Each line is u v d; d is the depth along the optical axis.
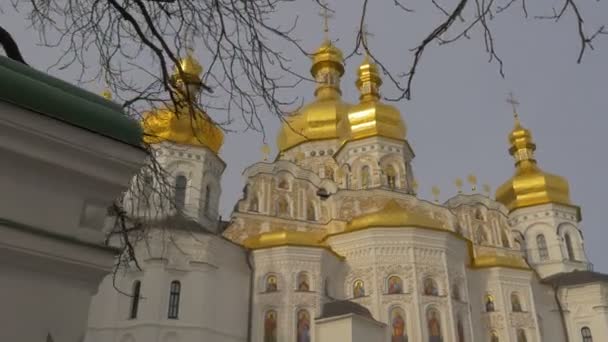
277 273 44.41
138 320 38.41
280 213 53.91
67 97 4.38
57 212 4.23
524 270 51.38
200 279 40.62
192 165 49.97
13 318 3.88
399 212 47.72
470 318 46.03
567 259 65.31
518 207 69.19
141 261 40.06
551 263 65.12
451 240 47.66
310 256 45.00
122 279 39.88
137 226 9.59
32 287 4.02
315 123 73.06
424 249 46.34
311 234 47.72
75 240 4.21
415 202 56.25
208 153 51.09
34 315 3.97
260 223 52.25
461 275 47.59
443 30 5.98
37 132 4.13
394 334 43.16
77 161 4.32
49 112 4.23
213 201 50.84
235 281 43.69
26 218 4.07
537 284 54.41
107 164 4.46
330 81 79.00
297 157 71.00
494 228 59.78
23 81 4.17
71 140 4.28
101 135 4.43
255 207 53.28
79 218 4.35
